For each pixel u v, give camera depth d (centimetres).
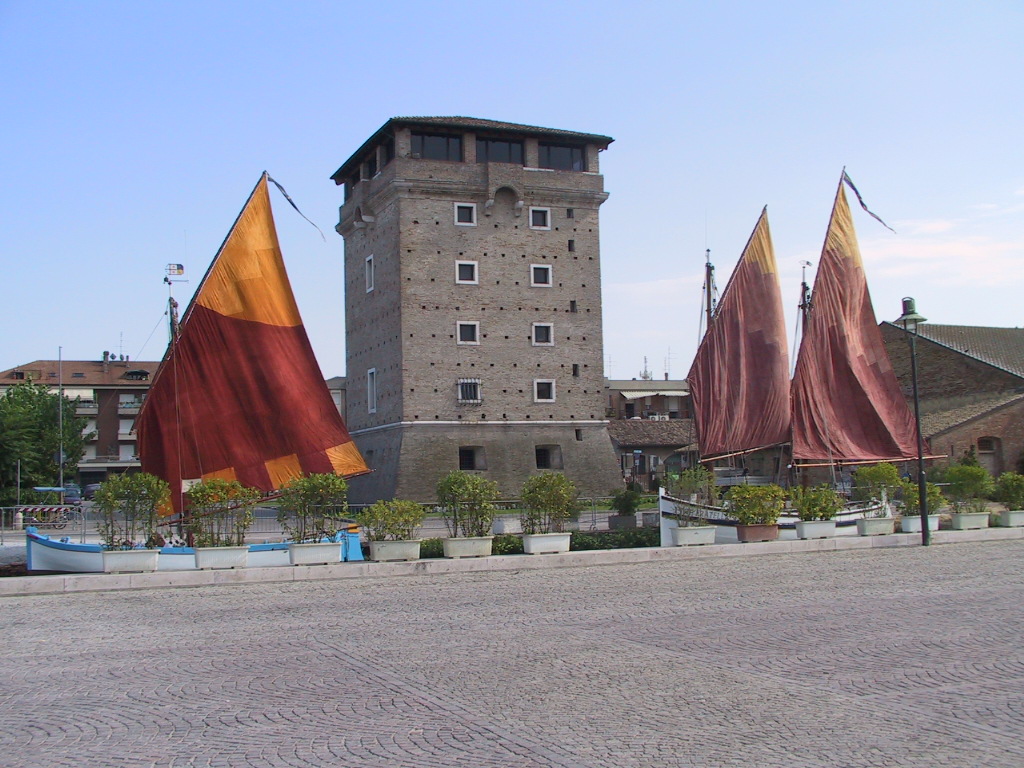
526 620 2153
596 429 7288
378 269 7306
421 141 7044
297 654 1808
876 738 1229
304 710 1399
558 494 3503
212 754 1198
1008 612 2169
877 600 2375
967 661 1662
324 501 3406
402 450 6769
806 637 1895
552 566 3259
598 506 6506
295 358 4212
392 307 7012
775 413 5109
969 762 1137
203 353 3966
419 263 6931
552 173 7269
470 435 6938
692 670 1620
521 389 7094
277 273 4178
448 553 3294
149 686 1570
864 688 1484
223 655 1811
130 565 2959
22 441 7588
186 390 3922
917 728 1272
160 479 3606
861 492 4688
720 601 2394
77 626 2155
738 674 1585
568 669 1639
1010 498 4547
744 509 3791
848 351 5328
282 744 1234
